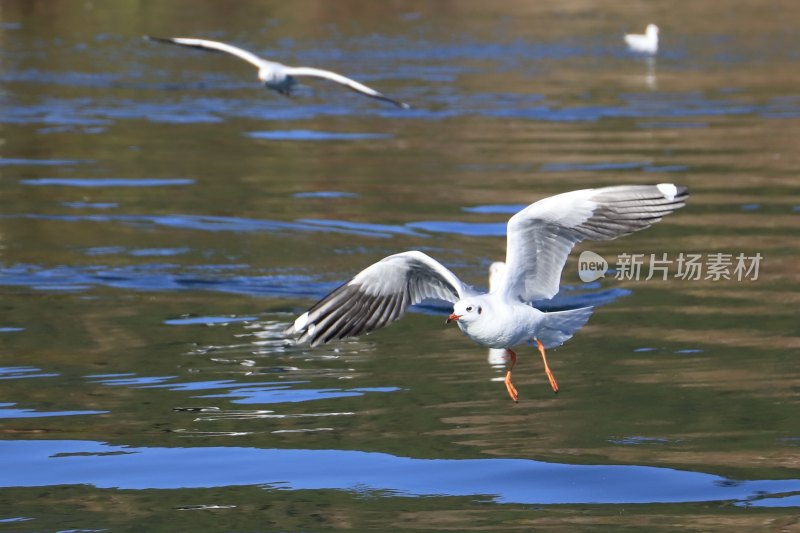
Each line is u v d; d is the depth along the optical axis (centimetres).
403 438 1084
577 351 1347
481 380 1250
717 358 1302
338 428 1111
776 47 3978
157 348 1362
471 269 1700
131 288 1623
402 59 3700
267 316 1502
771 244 1770
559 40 4150
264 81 1670
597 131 2698
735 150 2453
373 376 1266
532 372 1276
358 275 855
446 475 997
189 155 2498
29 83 3284
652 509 931
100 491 973
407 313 1526
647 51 3866
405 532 890
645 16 4762
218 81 3431
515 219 870
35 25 4369
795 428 1093
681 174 2228
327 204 2091
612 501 940
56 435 1092
